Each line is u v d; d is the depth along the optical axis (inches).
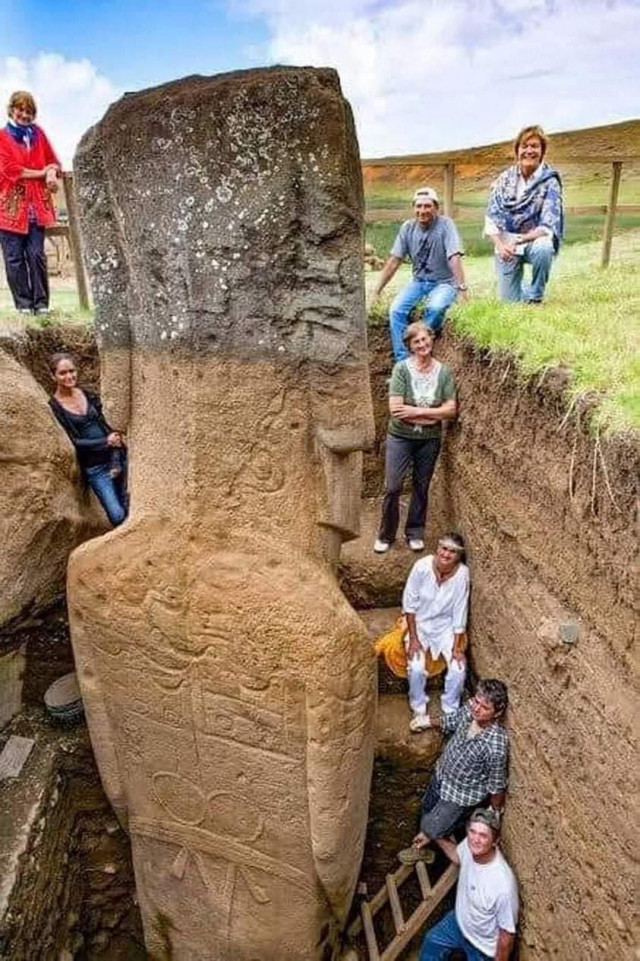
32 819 181.0
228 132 126.1
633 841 118.9
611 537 120.4
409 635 198.4
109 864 214.4
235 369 138.7
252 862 176.1
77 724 205.8
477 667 199.3
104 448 202.5
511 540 167.8
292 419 142.0
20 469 175.5
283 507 146.3
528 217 214.2
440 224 222.4
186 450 143.9
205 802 173.9
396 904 188.9
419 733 197.6
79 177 142.7
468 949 175.9
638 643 114.4
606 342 157.2
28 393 181.3
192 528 148.6
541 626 150.3
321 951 183.8
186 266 133.6
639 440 113.4
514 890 167.5
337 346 137.6
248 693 154.6
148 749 174.6
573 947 143.1
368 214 288.4
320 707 147.3
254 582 146.2
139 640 161.0
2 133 223.5
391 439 211.0
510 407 163.8
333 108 124.8
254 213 129.8
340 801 156.9
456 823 179.5
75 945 204.2
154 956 209.0
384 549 231.1
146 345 146.0
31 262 236.5
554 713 146.3
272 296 134.9
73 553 165.2
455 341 207.2
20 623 191.6
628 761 119.0
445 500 227.9
